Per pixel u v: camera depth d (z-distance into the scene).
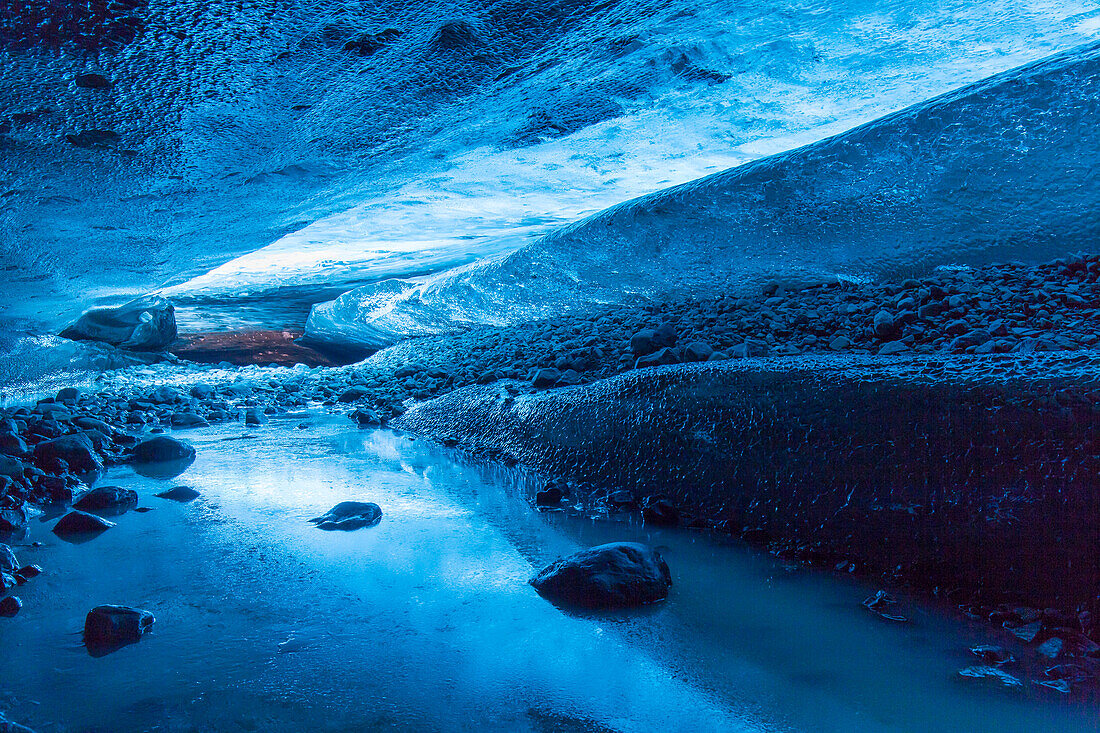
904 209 5.36
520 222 8.39
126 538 2.62
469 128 7.56
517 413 4.00
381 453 4.08
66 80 6.18
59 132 6.19
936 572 2.11
